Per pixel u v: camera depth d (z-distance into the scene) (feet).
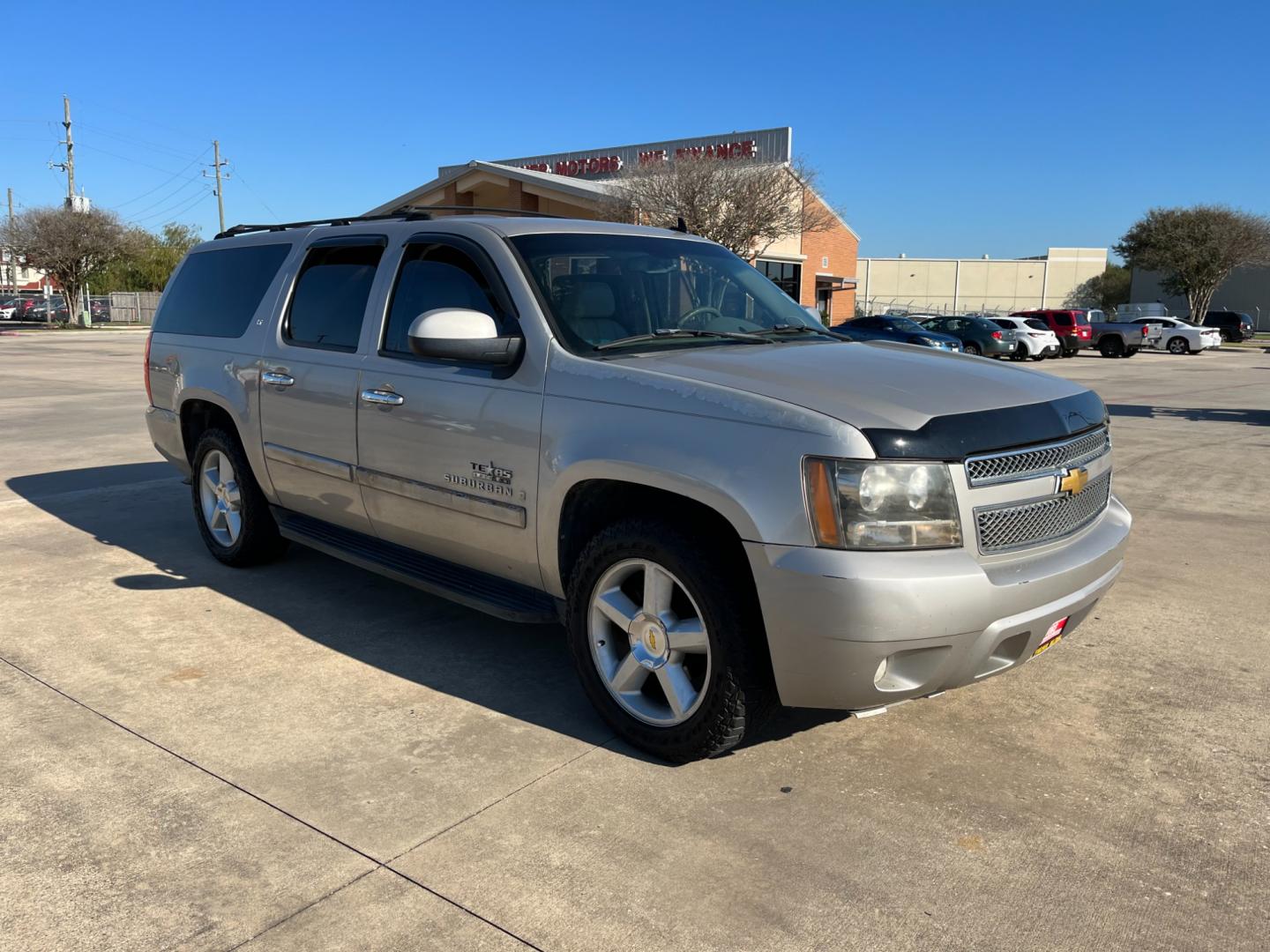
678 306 13.39
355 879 8.81
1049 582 10.14
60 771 10.64
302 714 12.12
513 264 12.48
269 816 9.80
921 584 9.29
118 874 8.84
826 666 9.53
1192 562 19.43
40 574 17.79
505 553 12.35
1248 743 11.69
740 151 115.85
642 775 10.73
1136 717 12.39
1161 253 182.50
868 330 93.76
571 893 8.64
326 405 14.61
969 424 9.89
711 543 10.28
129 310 194.39
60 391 52.06
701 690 10.59
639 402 10.70
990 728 12.03
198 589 16.99
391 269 14.17
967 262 275.39
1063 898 8.65
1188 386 68.03
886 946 8.00
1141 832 9.75
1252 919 8.40
